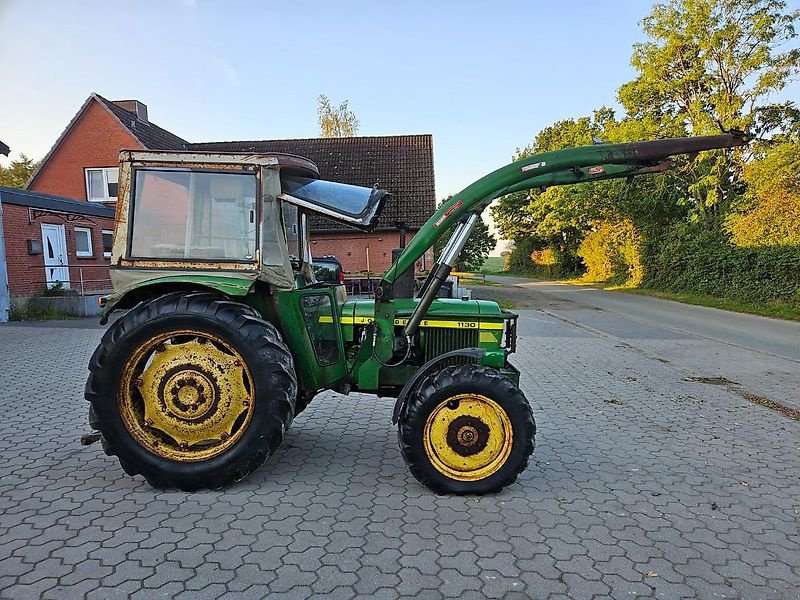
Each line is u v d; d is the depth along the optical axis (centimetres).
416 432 346
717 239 2053
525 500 346
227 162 356
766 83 2100
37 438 443
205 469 343
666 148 365
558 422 519
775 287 1680
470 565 269
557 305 1764
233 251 361
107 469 382
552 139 4069
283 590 246
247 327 343
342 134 3525
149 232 359
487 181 365
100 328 1070
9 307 1191
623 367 788
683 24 2238
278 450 428
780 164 1648
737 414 556
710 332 1168
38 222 1325
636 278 2662
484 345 405
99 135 2100
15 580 249
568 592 249
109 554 272
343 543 287
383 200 382
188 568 261
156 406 350
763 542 300
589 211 2800
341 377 400
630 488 369
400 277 390
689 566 274
